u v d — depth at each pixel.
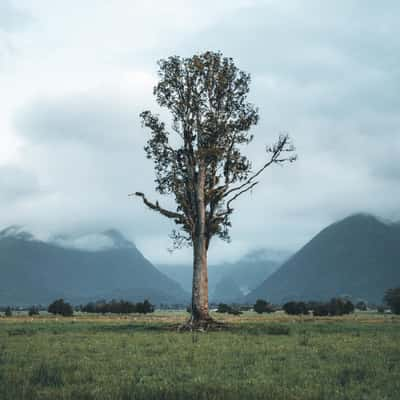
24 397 11.38
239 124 44.81
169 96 44.84
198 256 43.62
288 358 19.55
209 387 12.74
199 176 43.75
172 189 44.62
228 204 44.69
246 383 13.91
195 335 32.06
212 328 41.28
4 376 14.32
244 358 19.33
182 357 19.66
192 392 11.84
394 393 12.84
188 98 44.47
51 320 74.81
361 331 38.19
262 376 15.12
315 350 22.55
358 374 15.45
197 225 43.66
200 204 43.47
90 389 12.69
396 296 126.69
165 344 25.67
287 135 44.75
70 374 14.95
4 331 37.91
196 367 16.98
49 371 15.04
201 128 43.97
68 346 24.33
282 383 14.02
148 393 11.67
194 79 44.78
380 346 24.62
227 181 44.59
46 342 26.97
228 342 27.12
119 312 149.25
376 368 16.70
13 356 19.86
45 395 11.70
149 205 43.97
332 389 13.14
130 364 17.48
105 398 11.30
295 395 12.21
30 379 13.89
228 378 14.88
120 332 36.69
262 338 30.30
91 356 20.22
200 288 43.22
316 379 14.63
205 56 44.75
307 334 33.53
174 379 14.61
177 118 44.72
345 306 130.88
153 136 44.81
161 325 46.78
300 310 131.62
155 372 15.84
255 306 165.50
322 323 57.72
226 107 45.22
